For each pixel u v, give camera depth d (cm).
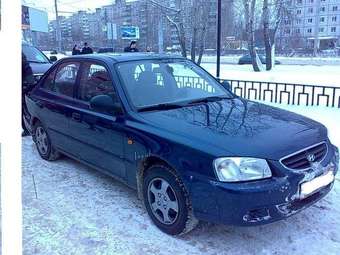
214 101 399
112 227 340
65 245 313
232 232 329
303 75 1839
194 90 416
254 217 275
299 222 343
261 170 277
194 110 363
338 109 826
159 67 419
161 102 378
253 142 292
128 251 303
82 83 436
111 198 399
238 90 1082
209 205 282
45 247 310
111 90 384
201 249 304
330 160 321
